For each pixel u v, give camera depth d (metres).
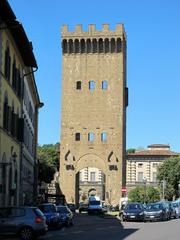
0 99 38.88
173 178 121.94
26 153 61.81
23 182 57.34
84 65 112.19
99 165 109.38
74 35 112.38
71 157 110.06
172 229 41.72
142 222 57.50
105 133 110.00
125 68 117.12
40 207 43.34
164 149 174.62
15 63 46.28
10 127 44.28
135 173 160.75
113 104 110.62
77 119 110.94
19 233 28.36
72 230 41.00
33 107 76.38
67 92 111.88
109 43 111.69
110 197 107.81
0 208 29.12
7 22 37.66
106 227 45.78
